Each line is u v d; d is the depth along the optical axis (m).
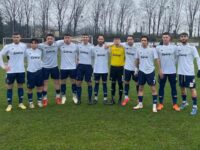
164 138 7.17
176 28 75.44
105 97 11.02
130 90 14.18
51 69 10.80
